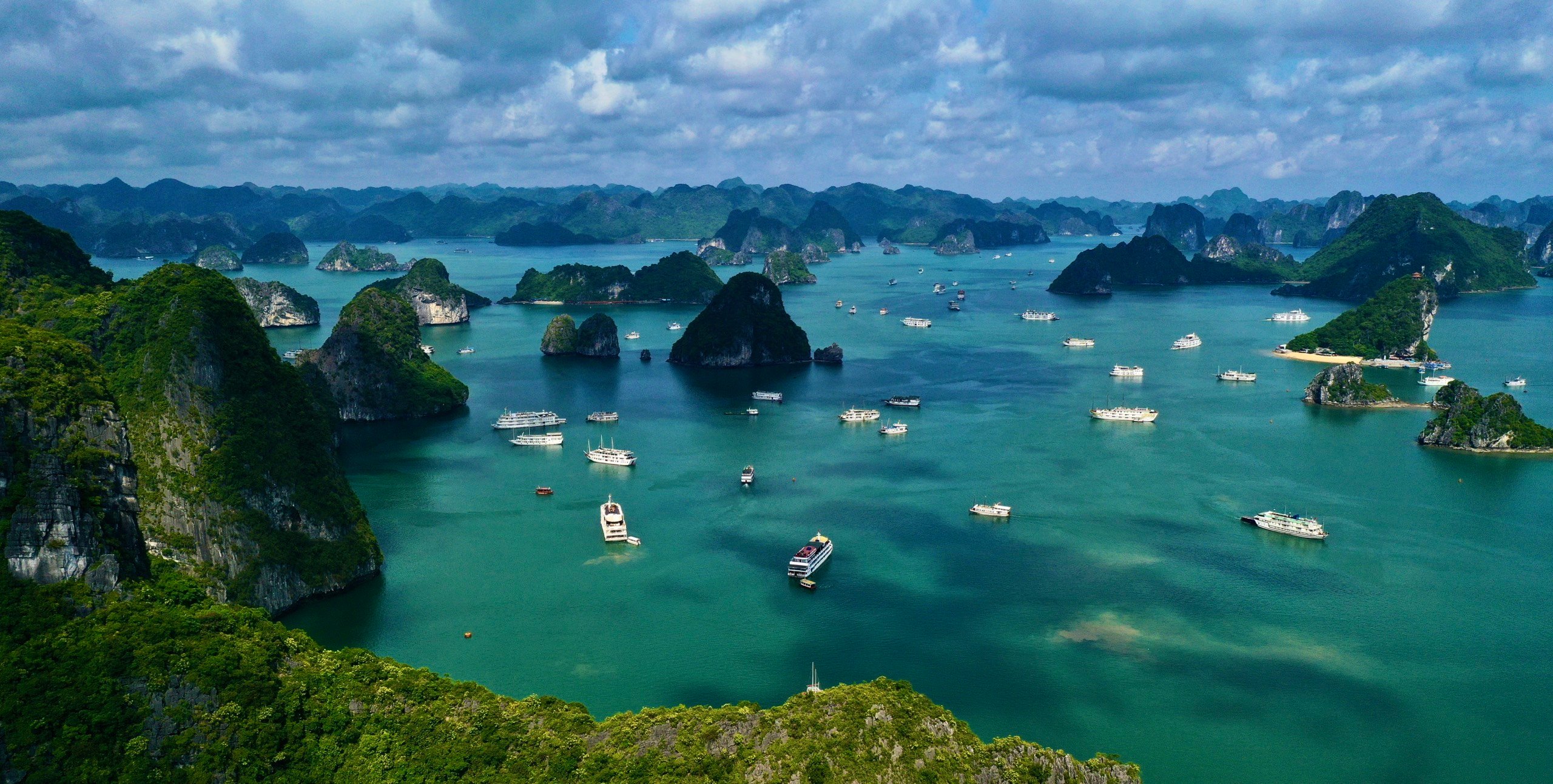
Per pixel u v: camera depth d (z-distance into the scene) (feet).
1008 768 341.41
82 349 437.58
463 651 493.36
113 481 409.49
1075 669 478.59
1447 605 547.90
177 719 344.90
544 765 339.16
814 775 318.86
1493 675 474.49
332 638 506.07
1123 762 392.88
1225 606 545.44
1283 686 464.24
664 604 547.08
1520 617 533.55
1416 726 433.48
